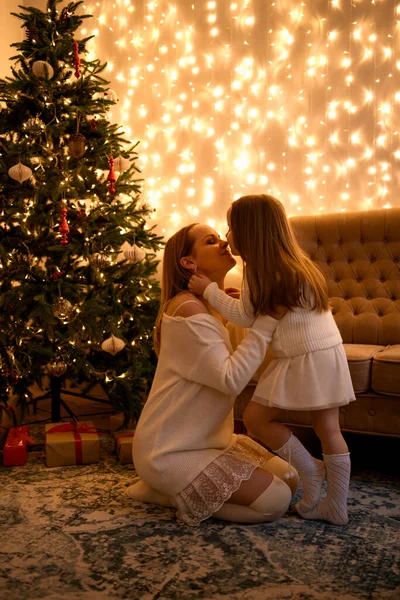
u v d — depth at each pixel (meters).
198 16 3.39
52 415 2.78
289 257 1.74
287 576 1.40
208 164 3.41
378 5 2.98
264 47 3.24
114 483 2.08
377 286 2.77
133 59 3.57
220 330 1.82
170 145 3.50
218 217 3.39
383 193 3.02
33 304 2.39
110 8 3.62
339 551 1.54
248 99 3.29
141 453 1.80
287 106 3.21
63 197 2.42
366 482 2.11
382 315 2.73
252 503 1.70
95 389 3.44
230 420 1.92
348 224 2.87
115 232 2.51
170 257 1.96
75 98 2.60
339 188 3.12
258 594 1.31
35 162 2.44
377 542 1.60
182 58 3.44
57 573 1.41
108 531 1.66
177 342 1.81
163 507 1.85
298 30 3.16
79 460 2.29
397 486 2.07
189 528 1.69
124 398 2.59
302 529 1.68
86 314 2.37
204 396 1.78
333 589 1.34
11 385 2.52
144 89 3.55
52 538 1.61
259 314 1.75
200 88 3.41
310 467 1.74
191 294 1.89
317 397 1.66
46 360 2.50
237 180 3.34
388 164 3.01
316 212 3.18
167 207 3.52
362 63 3.04
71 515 1.78
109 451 2.47
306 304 1.71
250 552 1.53
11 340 2.53
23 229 2.50
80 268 2.63
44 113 2.59
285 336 1.71
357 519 1.76
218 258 1.90
